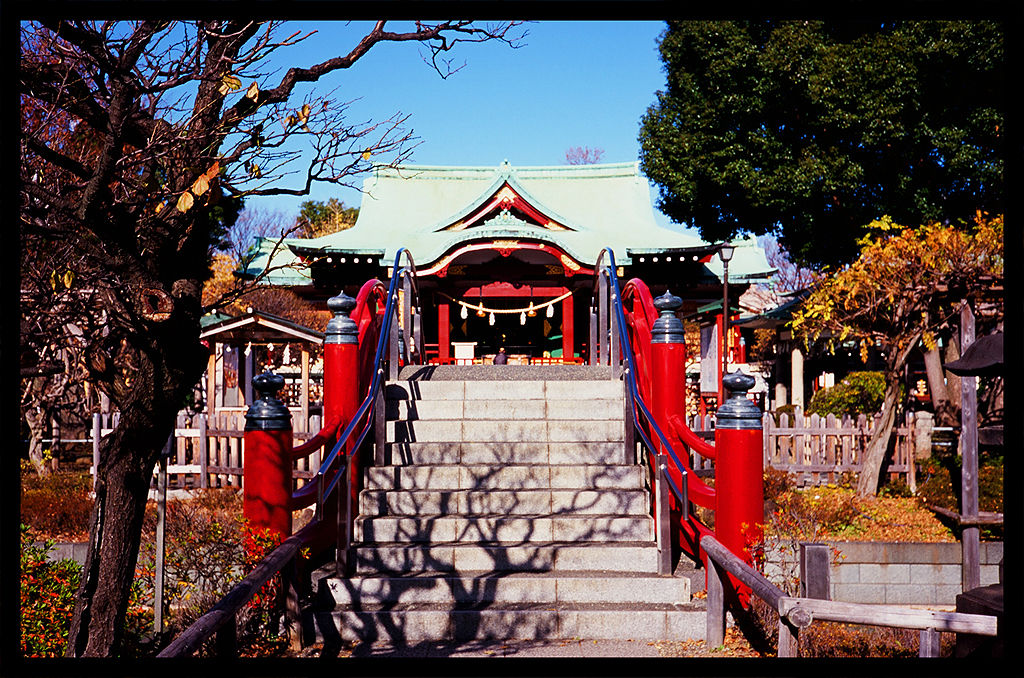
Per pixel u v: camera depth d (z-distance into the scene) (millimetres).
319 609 5465
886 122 18984
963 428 9367
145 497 3959
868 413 16266
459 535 6215
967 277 10312
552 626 5379
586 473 6723
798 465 11758
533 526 6227
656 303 7324
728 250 16734
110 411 11992
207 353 3957
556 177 22641
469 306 16922
